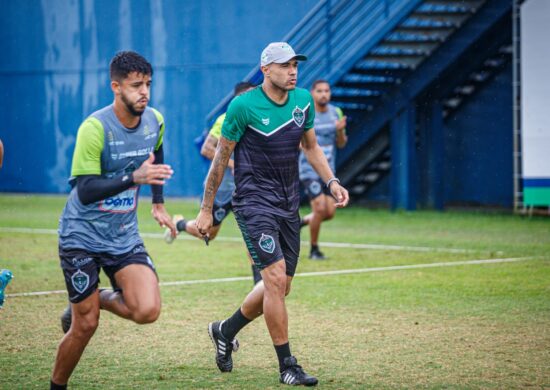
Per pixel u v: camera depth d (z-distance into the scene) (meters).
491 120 51.38
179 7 55.62
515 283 24.75
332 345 17.22
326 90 31.30
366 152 50.25
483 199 52.03
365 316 20.12
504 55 50.34
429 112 48.81
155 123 13.86
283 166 15.00
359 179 54.00
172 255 31.59
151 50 56.88
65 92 60.34
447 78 48.16
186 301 22.28
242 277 26.39
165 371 15.30
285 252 15.30
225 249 33.44
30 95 61.94
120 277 13.39
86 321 13.19
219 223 24.75
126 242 13.61
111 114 13.30
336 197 15.69
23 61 62.00
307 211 47.81
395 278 25.80
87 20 59.06
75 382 14.52
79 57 59.56
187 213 46.81
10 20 62.28
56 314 20.55
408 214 46.59
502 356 16.17
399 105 47.16
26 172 62.66
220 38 54.44
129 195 13.52
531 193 44.50
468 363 15.65
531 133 44.22
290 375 14.36
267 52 14.66
